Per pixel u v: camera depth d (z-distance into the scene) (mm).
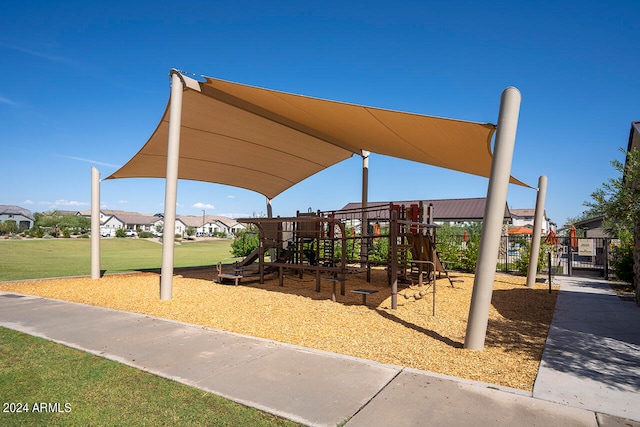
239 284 11312
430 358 4754
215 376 3992
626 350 5191
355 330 6090
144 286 10516
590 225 24391
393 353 4949
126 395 3506
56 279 11930
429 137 7863
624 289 11234
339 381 3898
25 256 23078
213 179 16422
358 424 3025
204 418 3086
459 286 11367
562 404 3441
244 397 3488
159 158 12586
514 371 4328
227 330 6027
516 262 15641
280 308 7750
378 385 3807
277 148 12992
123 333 5684
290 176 16688
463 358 4770
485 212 5035
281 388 3703
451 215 36500
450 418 3145
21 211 85562
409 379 3980
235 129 11086
